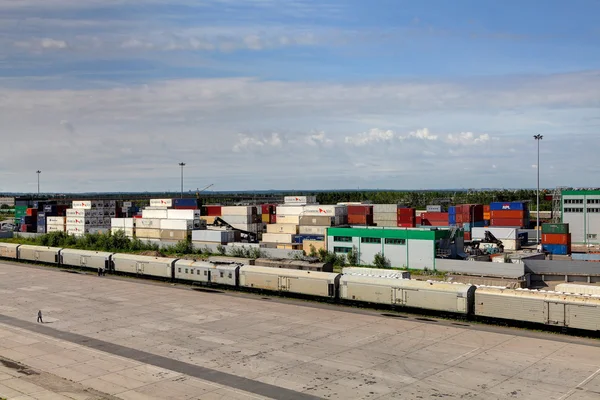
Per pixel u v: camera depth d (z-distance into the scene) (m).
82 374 44.31
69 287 86.00
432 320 60.62
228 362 46.88
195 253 122.69
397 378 42.41
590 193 127.25
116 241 134.38
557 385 40.44
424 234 94.12
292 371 44.38
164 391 40.41
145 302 73.06
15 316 65.44
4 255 124.44
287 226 122.12
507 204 140.62
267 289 76.12
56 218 167.75
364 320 61.06
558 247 107.19
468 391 39.56
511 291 56.59
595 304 50.81
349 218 125.56
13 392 40.06
